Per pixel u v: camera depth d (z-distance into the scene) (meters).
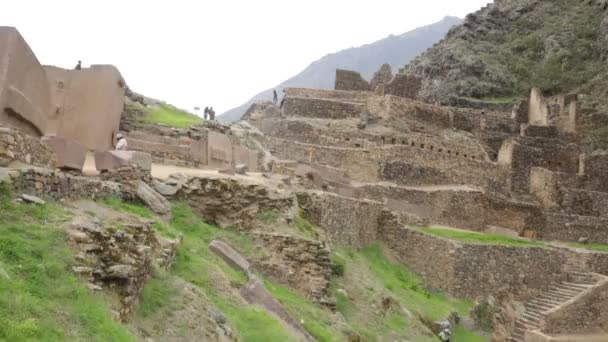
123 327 9.80
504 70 76.44
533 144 49.28
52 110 21.64
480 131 51.28
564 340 29.77
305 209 26.09
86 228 11.00
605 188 46.12
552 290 33.78
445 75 74.88
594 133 56.03
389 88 52.28
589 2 86.69
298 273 20.27
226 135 33.53
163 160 26.81
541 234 41.25
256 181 24.06
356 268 25.41
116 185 16.53
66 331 8.69
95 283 10.29
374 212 32.25
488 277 32.03
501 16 89.19
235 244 19.88
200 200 20.72
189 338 11.53
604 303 31.97
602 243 41.53
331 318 19.05
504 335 30.30
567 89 73.69
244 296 16.05
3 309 8.29
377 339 20.75
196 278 15.03
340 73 54.72
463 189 39.16
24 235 10.12
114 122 24.59
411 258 32.25
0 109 13.11
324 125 44.59
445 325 25.83
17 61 13.98
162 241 14.88
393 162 39.50
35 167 12.30
